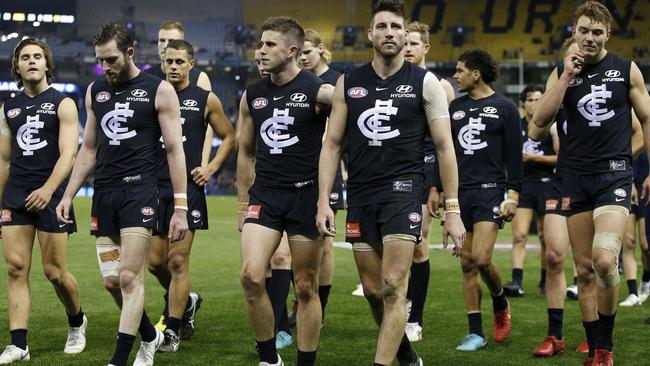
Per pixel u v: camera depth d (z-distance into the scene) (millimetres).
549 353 6305
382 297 5184
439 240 17484
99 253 5688
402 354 5398
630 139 5766
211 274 11633
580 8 5742
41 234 6059
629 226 9125
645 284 9359
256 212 5340
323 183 5105
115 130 5543
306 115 5395
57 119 6082
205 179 6707
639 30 46875
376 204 5020
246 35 50125
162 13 52625
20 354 5922
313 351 5348
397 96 5031
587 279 5922
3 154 6160
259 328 5305
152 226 5539
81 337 6371
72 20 51562
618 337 7117
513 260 9773
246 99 5613
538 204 9672
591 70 5766
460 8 49844
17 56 6098
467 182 6891
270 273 6887
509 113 6879
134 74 5633
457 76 7059
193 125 6887
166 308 7090
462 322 7859
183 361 6043
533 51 48344
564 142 6152
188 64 6914
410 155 5035
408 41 7621
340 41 49500
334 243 16406
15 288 6012
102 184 5582
